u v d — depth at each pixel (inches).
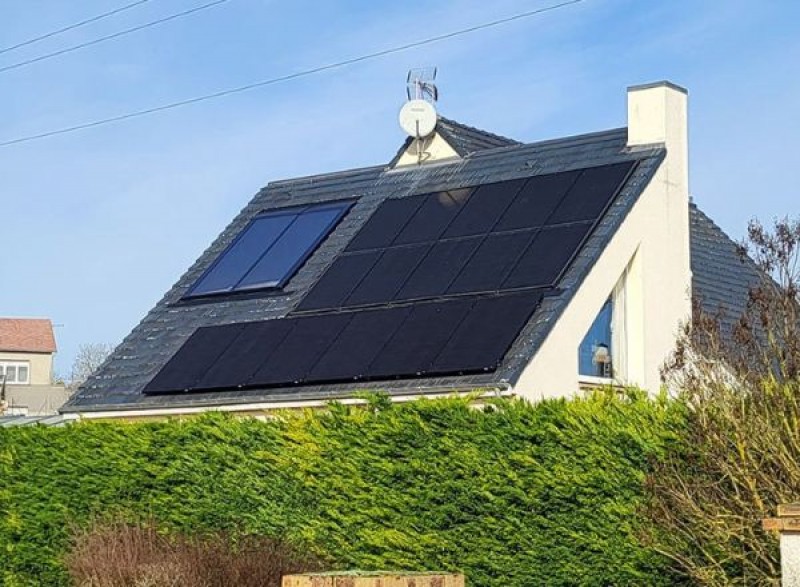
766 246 538.6
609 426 545.0
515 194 831.7
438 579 477.4
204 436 702.5
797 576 388.2
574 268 724.0
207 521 693.3
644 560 531.5
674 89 832.9
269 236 942.4
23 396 2778.1
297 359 755.4
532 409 573.3
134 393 826.8
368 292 792.3
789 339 522.9
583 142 870.4
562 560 555.5
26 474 783.1
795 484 489.1
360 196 944.9
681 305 806.5
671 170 817.5
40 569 774.5
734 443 509.0
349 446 635.5
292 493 657.6
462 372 670.5
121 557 620.1
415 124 941.8
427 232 833.5
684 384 537.0
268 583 581.3
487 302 722.8
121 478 733.9
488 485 579.8
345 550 630.5
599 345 761.6
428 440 605.0
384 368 700.7
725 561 503.2
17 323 3368.6
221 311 874.8
